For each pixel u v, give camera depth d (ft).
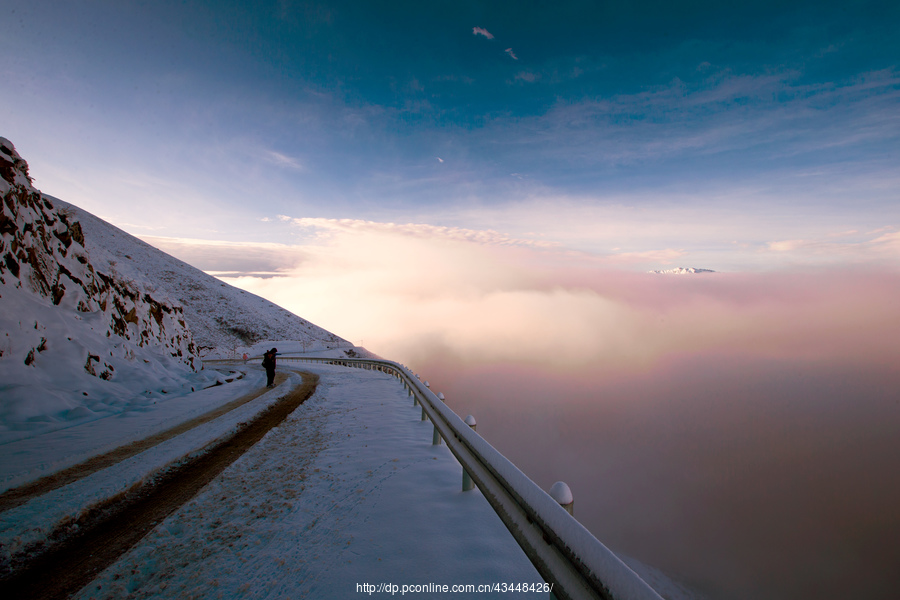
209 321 284.61
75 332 42.22
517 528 8.06
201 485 15.94
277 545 10.39
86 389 35.86
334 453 18.98
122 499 14.75
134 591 8.73
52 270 46.42
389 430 23.57
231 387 52.03
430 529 10.62
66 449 21.16
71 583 9.26
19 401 28.71
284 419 29.19
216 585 8.73
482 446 11.03
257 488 14.87
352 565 9.05
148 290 71.72
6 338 33.06
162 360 57.98
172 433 25.12
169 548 10.62
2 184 41.11
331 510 12.38
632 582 4.24
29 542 11.26
